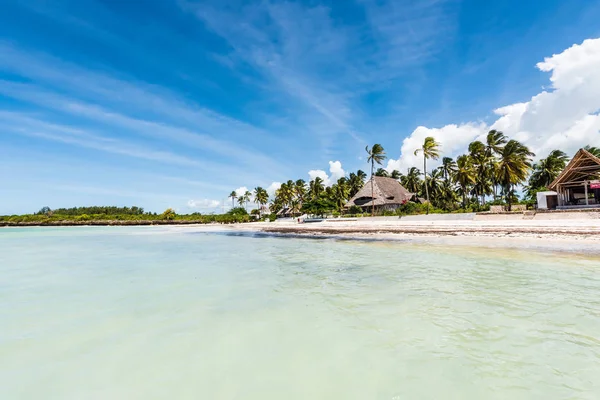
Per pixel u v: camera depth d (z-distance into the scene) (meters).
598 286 8.22
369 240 24.77
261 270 11.92
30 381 4.16
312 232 37.16
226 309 7.04
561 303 6.83
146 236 36.06
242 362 4.59
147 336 5.58
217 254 17.48
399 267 11.80
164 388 3.96
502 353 4.64
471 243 19.36
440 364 4.38
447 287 8.48
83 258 16.31
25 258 16.50
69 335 5.68
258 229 48.28
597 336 5.13
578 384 3.80
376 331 5.60
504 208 38.53
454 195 63.31
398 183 62.84
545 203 37.09
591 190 38.12
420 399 3.59
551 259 12.51
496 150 45.88
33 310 7.12
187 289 8.96
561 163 51.66
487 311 6.43
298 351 4.90
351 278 10.11
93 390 3.94
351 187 78.25
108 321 6.36
